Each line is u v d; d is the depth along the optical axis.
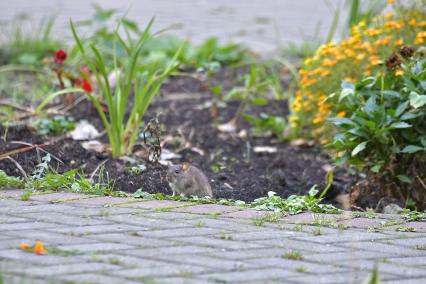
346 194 11.03
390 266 6.98
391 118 10.16
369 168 10.74
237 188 10.88
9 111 13.06
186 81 17.89
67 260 6.74
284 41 21.52
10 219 8.01
